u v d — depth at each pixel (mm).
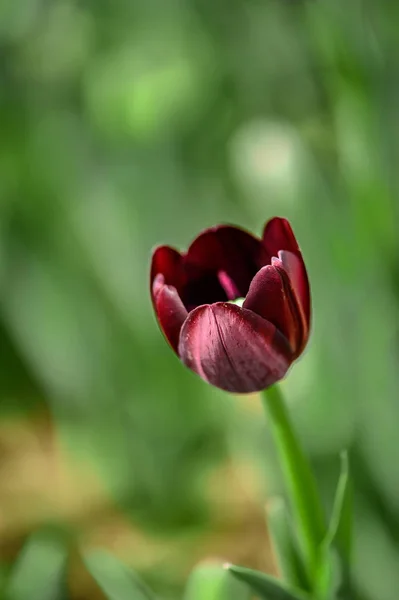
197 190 1412
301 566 886
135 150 1403
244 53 1328
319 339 1159
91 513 1589
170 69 1347
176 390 1523
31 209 1523
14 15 1428
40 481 1679
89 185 1476
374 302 1111
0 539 1540
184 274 872
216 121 1364
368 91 1082
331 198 1116
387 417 1120
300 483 862
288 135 1172
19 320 1583
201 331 836
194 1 1338
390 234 1099
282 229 853
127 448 1547
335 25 1079
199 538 1507
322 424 1184
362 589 1149
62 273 1533
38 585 947
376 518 1147
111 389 1543
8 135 1484
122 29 1389
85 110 1417
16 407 1770
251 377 844
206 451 1545
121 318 1521
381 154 1085
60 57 1434
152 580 1416
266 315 839
